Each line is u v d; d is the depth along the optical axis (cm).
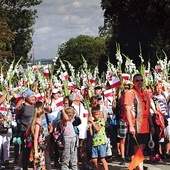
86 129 1105
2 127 1180
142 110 928
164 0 4541
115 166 1164
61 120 1021
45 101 1253
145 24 4884
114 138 1378
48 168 1032
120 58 1448
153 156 1210
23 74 1702
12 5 6116
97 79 2020
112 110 1290
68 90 1470
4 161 1195
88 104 1121
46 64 1548
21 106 1077
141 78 936
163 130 1213
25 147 980
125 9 4944
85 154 1117
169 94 1259
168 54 4478
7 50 4525
